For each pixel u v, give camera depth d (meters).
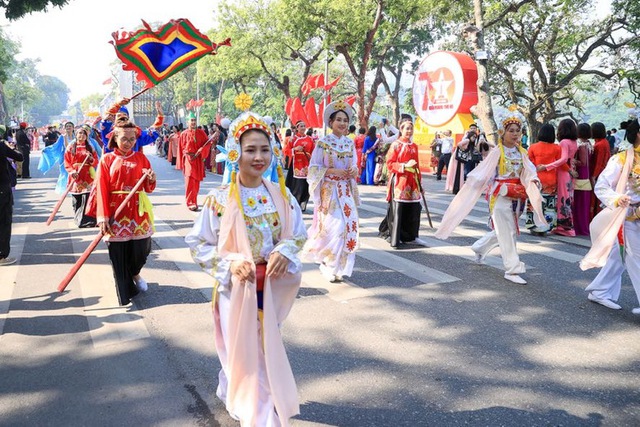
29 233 8.30
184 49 4.83
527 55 24.83
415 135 20.86
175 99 62.28
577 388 3.49
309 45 36.50
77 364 3.79
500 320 4.69
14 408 3.21
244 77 36.75
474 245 6.37
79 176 8.57
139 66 4.83
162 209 10.62
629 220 4.64
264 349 2.60
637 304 5.15
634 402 3.32
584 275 6.10
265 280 2.61
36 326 4.49
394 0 23.66
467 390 3.46
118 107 4.94
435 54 18.98
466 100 18.09
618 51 23.81
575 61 24.86
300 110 20.56
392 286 5.62
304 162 10.64
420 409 3.22
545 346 4.14
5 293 5.33
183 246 7.35
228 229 2.61
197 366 3.77
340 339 4.25
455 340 4.25
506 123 5.59
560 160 7.89
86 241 7.72
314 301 5.14
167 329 4.42
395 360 3.89
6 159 6.36
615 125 72.69
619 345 4.17
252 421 2.55
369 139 15.56
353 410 3.21
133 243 4.96
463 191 6.02
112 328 4.44
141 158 5.00
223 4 32.59
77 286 5.56
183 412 3.17
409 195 7.29
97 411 3.18
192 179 10.45
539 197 5.52
